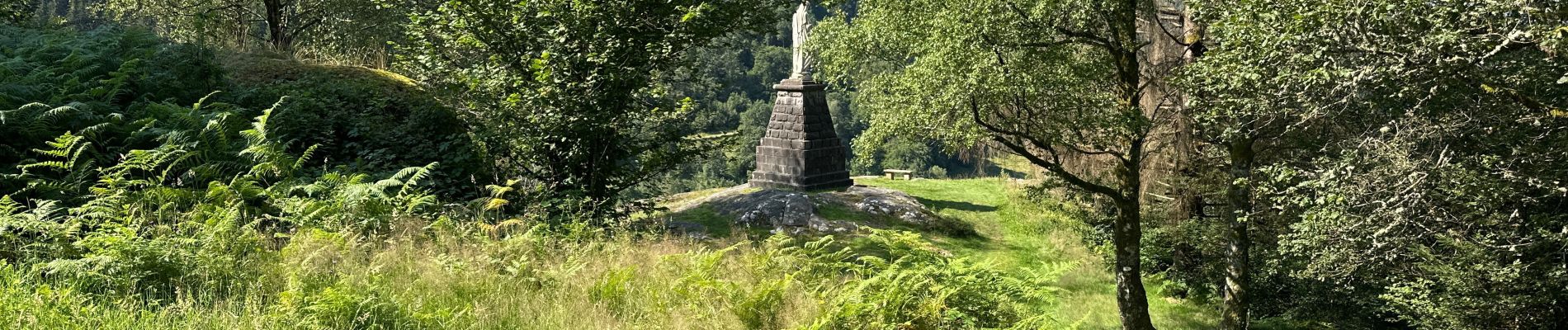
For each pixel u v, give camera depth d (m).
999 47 15.16
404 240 9.04
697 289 8.35
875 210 24.47
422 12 17.05
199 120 11.57
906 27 16.03
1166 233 19.66
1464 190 11.04
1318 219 12.07
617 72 14.98
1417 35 9.96
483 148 15.11
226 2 32.38
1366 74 10.34
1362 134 13.15
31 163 10.23
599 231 11.25
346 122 14.63
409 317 7.08
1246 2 11.18
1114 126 15.57
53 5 40.72
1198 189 19.00
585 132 14.94
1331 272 12.87
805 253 10.04
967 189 32.31
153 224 8.92
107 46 14.13
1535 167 11.47
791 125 31.28
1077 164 20.95
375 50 22.14
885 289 8.59
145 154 9.88
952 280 9.05
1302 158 16.39
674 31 15.59
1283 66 11.34
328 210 9.63
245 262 7.97
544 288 8.51
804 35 30.91
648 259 9.53
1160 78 17.20
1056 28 15.81
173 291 7.37
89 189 9.00
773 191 25.16
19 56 12.83
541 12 15.20
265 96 14.48
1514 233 11.87
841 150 32.22
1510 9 9.49
